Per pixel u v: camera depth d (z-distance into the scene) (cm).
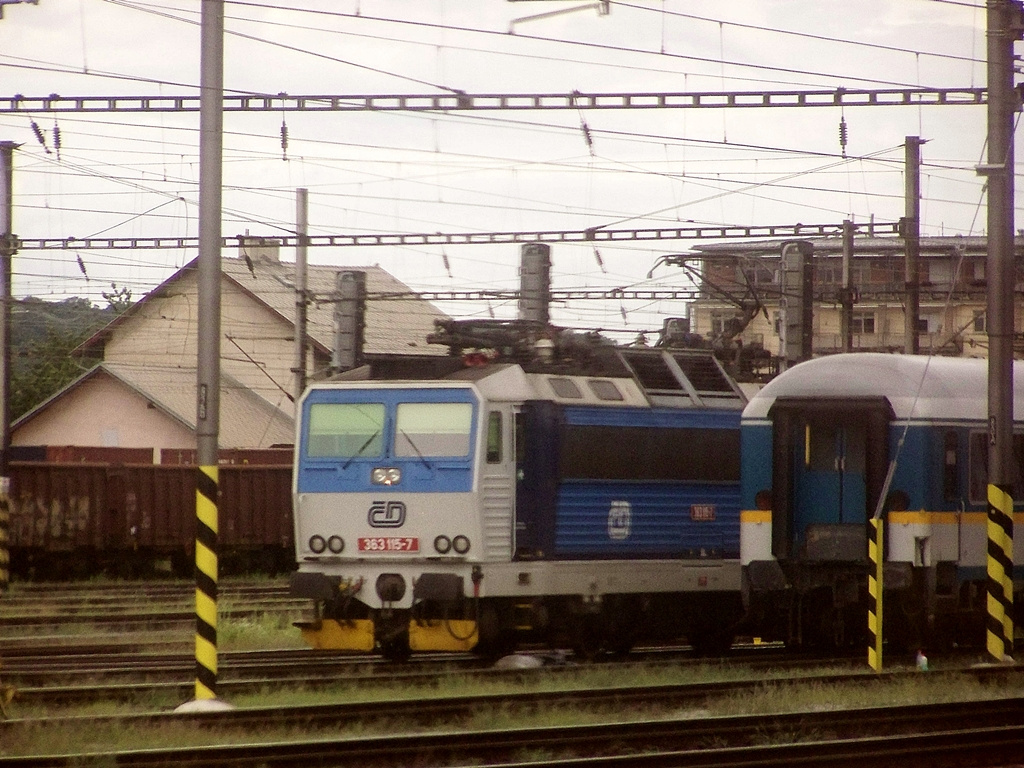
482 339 7831
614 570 7794
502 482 7331
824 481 7919
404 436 7394
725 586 8425
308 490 7538
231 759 4584
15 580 14438
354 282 12594
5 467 13150
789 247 11356
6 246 11862
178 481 15038
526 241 10569
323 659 7875
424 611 7362
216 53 5791
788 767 4659
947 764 4806
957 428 7706
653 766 4588
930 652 8000
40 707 5719
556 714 5678
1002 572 7400
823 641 8112
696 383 8519
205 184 5772
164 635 8912
